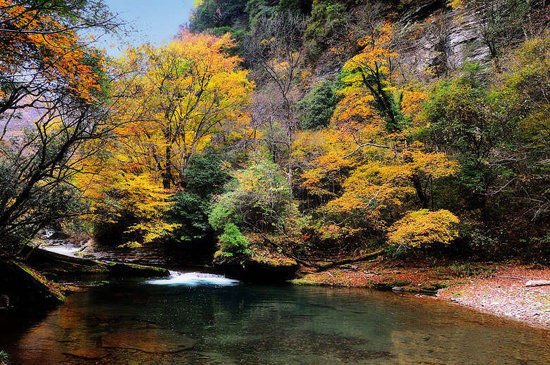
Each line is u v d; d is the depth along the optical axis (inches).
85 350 262.5
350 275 649.6
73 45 262.5
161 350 269.9
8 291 377.4
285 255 721.0
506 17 826.2
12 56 238.8
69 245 1059.9
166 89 824.9
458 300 461.4
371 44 697.6
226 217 741.3
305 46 1337.4
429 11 1118.4
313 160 799.1
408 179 675.4
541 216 597.0
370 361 250.4
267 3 1721.2
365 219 700.7
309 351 272.7
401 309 421.4
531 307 387.9
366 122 743.7
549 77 534.9
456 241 641.0
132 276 682.8
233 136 1049.5
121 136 376.8
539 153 535.5
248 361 251.1
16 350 254.8
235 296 509.7
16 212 327.3
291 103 1093.1
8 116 318.7
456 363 244.2
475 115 612.7
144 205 660.7
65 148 313.0
